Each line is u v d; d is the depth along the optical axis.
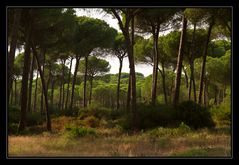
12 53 17.16
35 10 24.41
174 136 19.05
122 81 107.06
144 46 46.19
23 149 14.00
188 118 23.80
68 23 29.50
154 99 32.09
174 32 40.41
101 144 15.74
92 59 59.91
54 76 60.34
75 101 85.19
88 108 33.81
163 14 29.86
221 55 50.94
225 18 25.66
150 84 63.03
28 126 30.22
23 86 25.75
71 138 18.27
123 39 47.72
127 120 23.91
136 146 14.82
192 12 25.39
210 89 59.44
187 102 24.59
